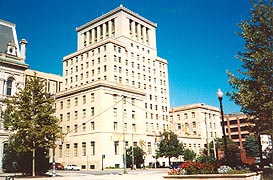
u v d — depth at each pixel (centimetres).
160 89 9706
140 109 7250
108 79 7962
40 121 3159
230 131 12300
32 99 3234
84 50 8888
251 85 1841
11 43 4950
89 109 6556
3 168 3869
